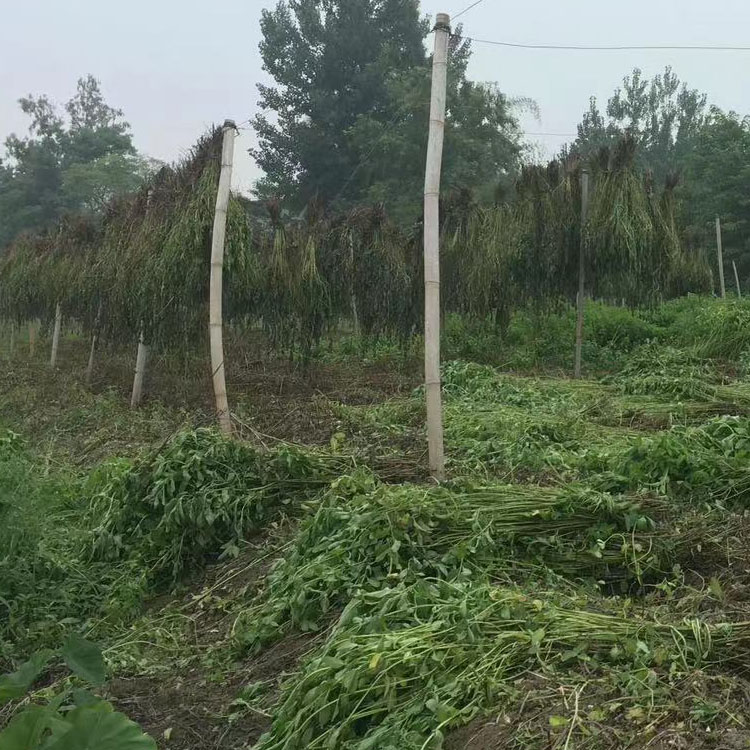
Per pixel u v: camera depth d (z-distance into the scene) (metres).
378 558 4.42
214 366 8.09
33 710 2.13
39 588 5.28
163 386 12.77
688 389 9.40
